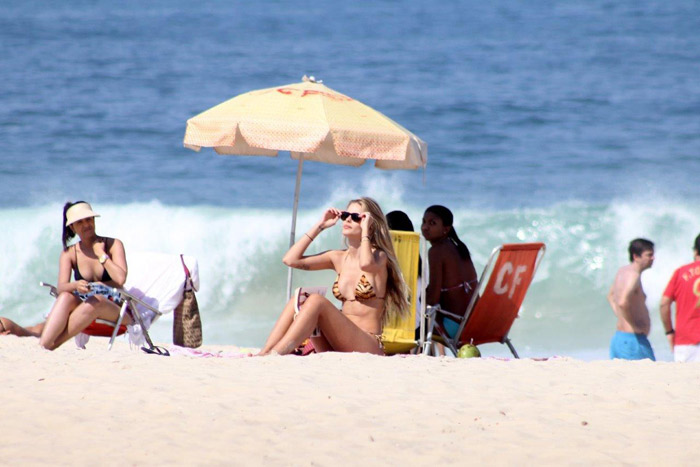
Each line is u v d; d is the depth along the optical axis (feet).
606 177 239.09
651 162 254.88
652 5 544.62
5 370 66.64
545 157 262.26
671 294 89.66
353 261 82.89
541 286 159.84
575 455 48.80
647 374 69.87
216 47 446.60
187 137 86.58
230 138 83.76
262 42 461.78
